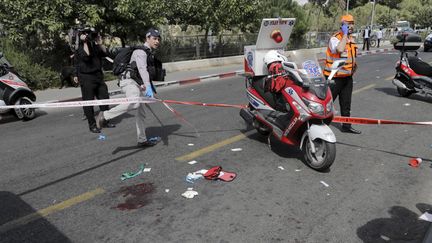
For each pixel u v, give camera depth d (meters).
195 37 18.66
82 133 7.11
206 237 3.56
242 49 21.53
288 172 5.05
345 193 4.44
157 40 5.64
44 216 3.98
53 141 6.64
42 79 11.91
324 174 4.98
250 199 4.29
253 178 4.86
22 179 4.95
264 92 5.88
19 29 12.52
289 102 5.16
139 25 14.35
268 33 6.10
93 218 3.92
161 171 5.10
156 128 7.28
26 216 3.98
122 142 6.43
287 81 5.27
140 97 5.61
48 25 12.02
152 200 4.29
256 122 6.20
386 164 5.33
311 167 5.16
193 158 5.58
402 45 9.87
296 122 5.06
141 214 3.98
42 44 13.70
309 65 5.09
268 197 4.34
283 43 6.45
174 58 17.72
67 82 12.45
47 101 10.12
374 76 13.82
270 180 4.80
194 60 17.92
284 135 5.32
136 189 4.57
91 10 12.58
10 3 11.80
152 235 3.60
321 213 3.98
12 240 3.56
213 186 4.63
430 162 5.39
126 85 5.73
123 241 3.51
